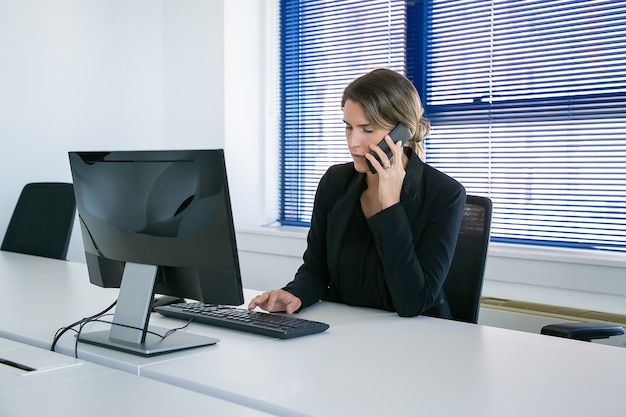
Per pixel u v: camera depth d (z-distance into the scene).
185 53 3.95
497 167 3.18
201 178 1.38
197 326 1.67
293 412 1.07
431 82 3.39
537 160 3.06
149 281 1.47
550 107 3.02
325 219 2.04
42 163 3.56
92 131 3.75
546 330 1.89
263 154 4.00
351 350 1.44
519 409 1.08
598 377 1.26
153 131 4.05
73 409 1.05
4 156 3.41
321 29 3.79
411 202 1.84
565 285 2.76
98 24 3.74
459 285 2.02
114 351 1.42
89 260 1.64
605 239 2.89
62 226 2.96
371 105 1.76
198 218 1.40
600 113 2.88
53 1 3.55
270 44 3.96
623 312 2.65
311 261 2.04
